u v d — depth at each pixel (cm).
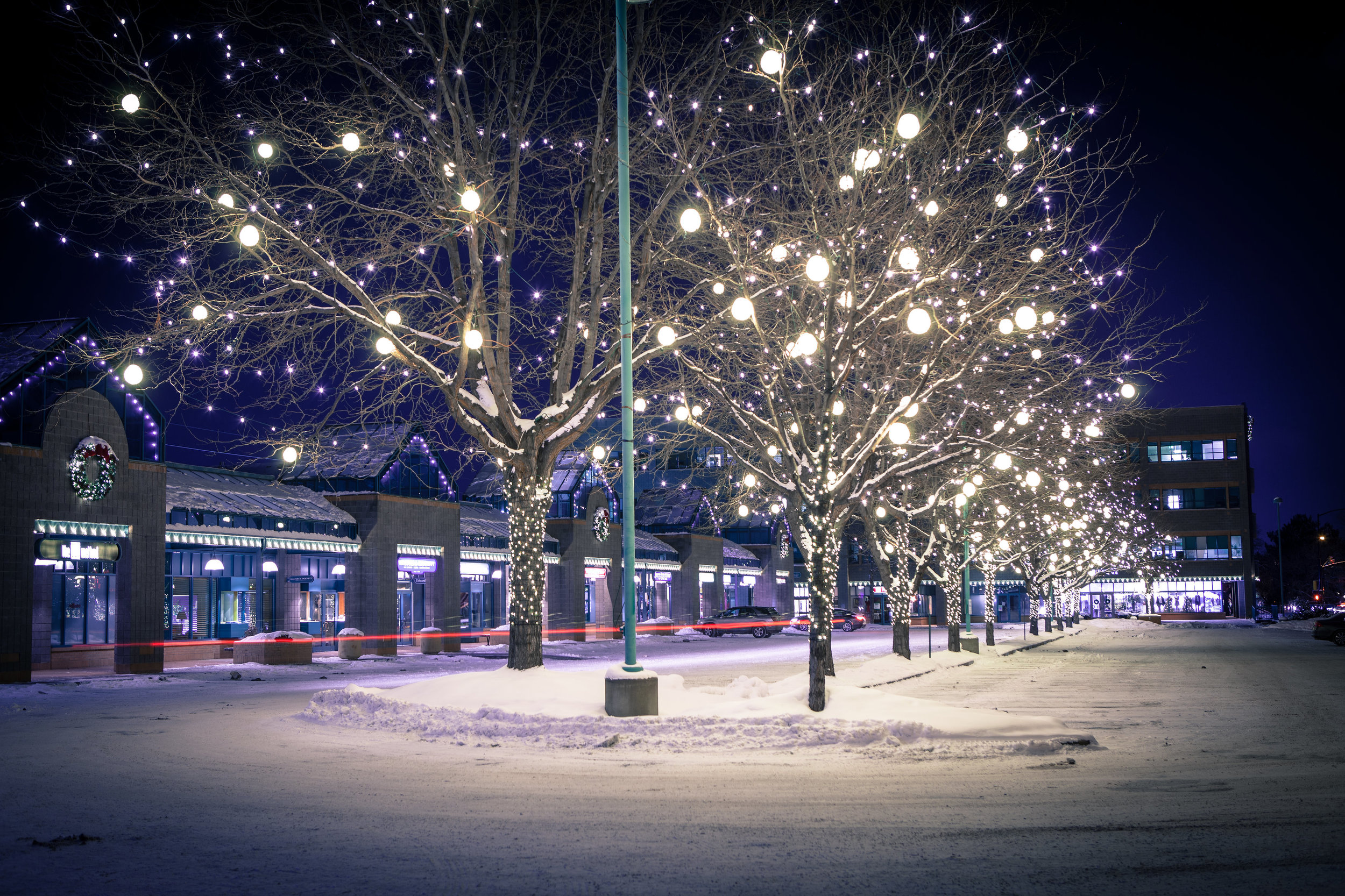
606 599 5962
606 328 2083
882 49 1739
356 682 2870
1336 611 8575
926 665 3130
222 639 3862
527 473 1895
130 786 1090
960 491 2902
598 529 5831
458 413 1831
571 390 2008
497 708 1552
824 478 1641
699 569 7125
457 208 1764
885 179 1770
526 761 1255
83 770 1209
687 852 764
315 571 4159
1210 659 3694
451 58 1814
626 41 1670
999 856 746
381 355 1794
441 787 1066
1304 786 1059
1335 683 2575
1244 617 9862
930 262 1817
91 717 1878
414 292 1822
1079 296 1997
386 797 1010
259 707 2083
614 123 1836
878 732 1363
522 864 730
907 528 3231
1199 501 10088
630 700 1509
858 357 2131
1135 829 841
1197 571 10025
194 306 1609
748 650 4847
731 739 1366
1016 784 1072
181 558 3644
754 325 1712
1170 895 635
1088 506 5200
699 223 1215
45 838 825
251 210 1666
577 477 5559
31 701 2273
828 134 1731
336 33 1742
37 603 3212
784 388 1703
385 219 1844
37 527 2841
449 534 4781
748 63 1789
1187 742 1452
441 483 4762
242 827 866
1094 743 1372
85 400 3011
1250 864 717
